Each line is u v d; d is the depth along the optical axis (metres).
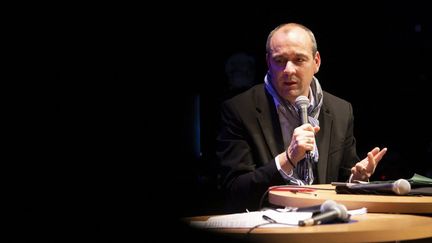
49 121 4.52
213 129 5.76
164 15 5.86
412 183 2.97
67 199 3.39
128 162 4.75
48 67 4.79
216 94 6.19
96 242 2.59
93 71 5.10
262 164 3.65
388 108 6.79
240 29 6.48
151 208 4.03
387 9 6.73
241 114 3.80
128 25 5.45
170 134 5.54
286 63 3.66
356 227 2.06
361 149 6.79
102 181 4.12
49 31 4.81
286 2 6.54
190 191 5.16
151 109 5.47
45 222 3.02
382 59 6.81
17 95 4.52
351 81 6.81
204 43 6.30
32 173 3.85
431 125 6.68
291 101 3.71
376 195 2.76
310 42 3.73
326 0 6.60
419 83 6.78
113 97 5.18
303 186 3.20
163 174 5.01
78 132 4.66
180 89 5.89
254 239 1.98
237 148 3.72
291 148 3.24
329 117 3.87
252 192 3.37
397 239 2.01
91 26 5.11
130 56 5.54
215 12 6.37
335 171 3.78
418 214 2.45
